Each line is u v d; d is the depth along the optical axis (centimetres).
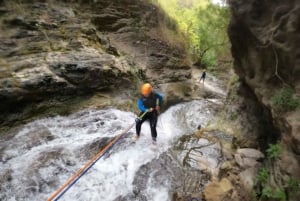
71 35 792
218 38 2030
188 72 1712
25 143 485
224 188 397
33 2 758
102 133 584
